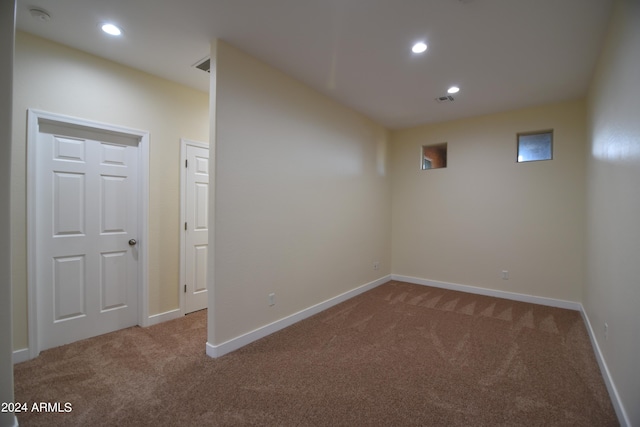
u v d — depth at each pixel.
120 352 2.48
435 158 4.85
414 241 4.93
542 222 3.89
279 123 2.97
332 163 3.73
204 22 2.20
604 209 2.36
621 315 1.80
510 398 1.93
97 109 2.67
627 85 1.73
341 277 3.94
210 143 2.43
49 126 2.48
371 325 3.14
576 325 3.16
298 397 1.92
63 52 2.48
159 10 2.05
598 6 1.98
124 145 2.93
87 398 1.89
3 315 1.54
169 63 2.81
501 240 4.16
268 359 2.40
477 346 2.66
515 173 4.06
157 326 3.03
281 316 3.05
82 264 2.69
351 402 1.88
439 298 4.10
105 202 2.82
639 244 1.51
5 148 1.54
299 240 3.26
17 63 2.28
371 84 3.25
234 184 2.55
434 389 2.02
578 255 3.67
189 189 3.37
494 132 4.20
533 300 3.92
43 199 2.46
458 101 3.73
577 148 3.67
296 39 2.42
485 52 2.58
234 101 2.54
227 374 2.18
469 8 2.02
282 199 3.03
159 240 3.13
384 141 4.88
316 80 3.18
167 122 3.16
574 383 2.10
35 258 2.38
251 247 2.71
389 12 2.08
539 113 3.89
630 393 1.58
